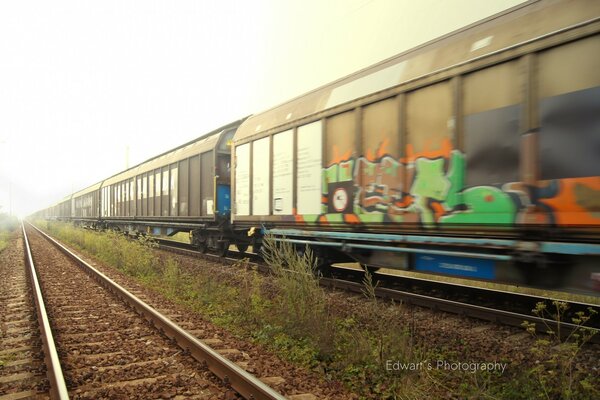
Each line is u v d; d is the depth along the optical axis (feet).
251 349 18.94
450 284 28.25
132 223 80.28
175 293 31.86
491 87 18.92
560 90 16.51
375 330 19.94
